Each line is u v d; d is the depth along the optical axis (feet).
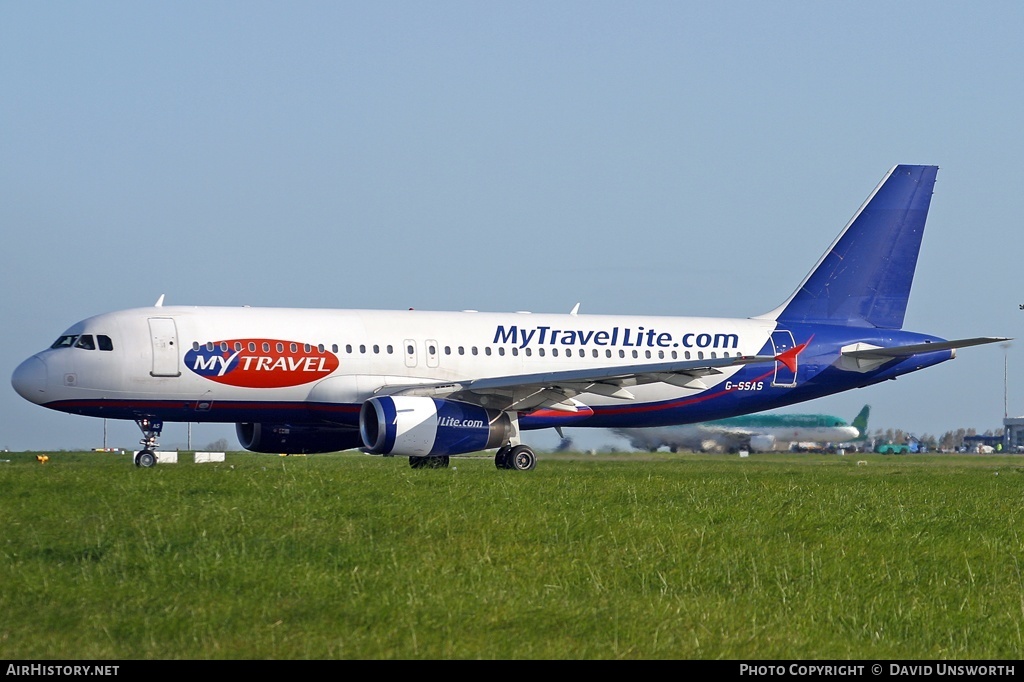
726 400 492.95
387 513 236.02
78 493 260.01
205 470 333.42
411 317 450.71
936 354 514.27
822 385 504.02
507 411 435.53
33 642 138.72
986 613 176.55
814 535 234.99
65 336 415.03
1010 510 291.79
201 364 410.52
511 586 174.50
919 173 516.73
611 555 200.75
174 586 167.12
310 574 173.37
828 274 510.99
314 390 424.87
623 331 478.59
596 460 599.16
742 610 169.78
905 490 344.90
